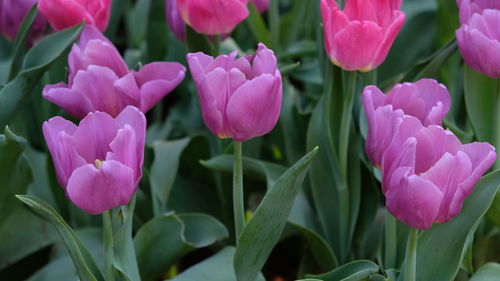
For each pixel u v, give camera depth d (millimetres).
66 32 1569
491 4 1568
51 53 1570
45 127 1405
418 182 1378
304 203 1679
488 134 1617
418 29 1884
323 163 1648
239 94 1403
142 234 1585
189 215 1646
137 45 1986
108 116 1423
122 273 1469
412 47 1880
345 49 1516
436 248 1512
